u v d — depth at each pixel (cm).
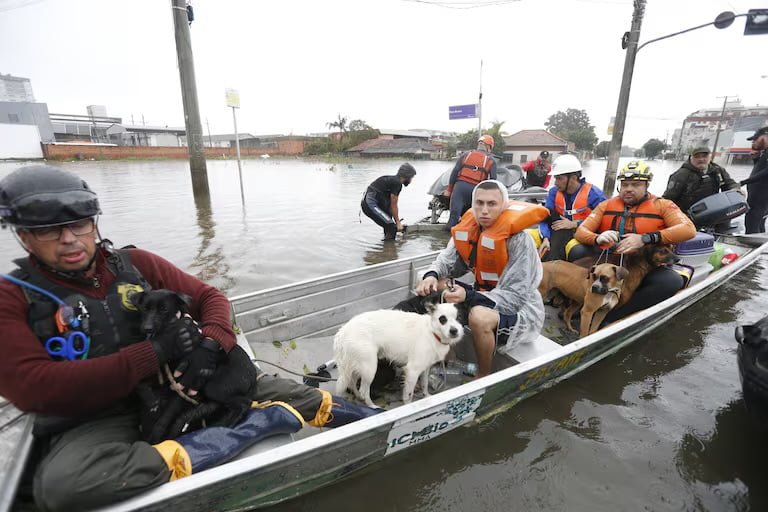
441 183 907
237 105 1004
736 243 621
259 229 821
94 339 157
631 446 254
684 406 294
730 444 258
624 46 1045
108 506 146
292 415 199
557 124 9369
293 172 2708
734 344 384
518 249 301
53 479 142
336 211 1055
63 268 155
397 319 279
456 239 339
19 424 173
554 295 435
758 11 844
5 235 700
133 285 173
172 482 156
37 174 146
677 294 368
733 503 216
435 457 238
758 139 702
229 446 179
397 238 800
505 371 247
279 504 200
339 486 215
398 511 208
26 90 7344
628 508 212
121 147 4125
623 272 346
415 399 298
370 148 5781
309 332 365
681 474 234
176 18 1034
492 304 294
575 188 477
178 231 782
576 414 279
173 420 178
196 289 209
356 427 192
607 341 311
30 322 149
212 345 185
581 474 232
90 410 155
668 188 624
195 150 1138
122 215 942
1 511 136
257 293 326
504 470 233
